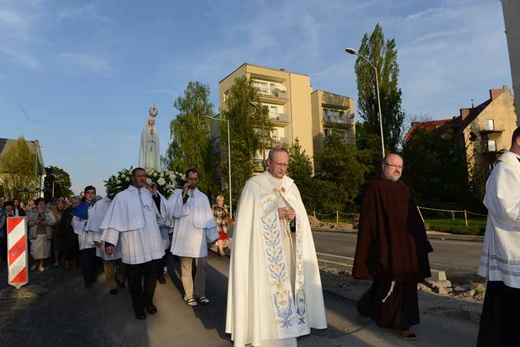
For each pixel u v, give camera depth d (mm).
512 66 9078
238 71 44500
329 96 48438
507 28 9172
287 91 45531
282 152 4453
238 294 4176
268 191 4406
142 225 5812
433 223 20547
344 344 4395
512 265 3289
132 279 5781
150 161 10914
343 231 21266
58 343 4871
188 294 6262
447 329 4637
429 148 33688
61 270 10297
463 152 35125
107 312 6164
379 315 4531
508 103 42594
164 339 4895
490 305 3531
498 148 42156
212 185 41375
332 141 36156
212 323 5414
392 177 4664
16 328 5453
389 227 4465
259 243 4285
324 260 9344
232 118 38531
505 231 3348
